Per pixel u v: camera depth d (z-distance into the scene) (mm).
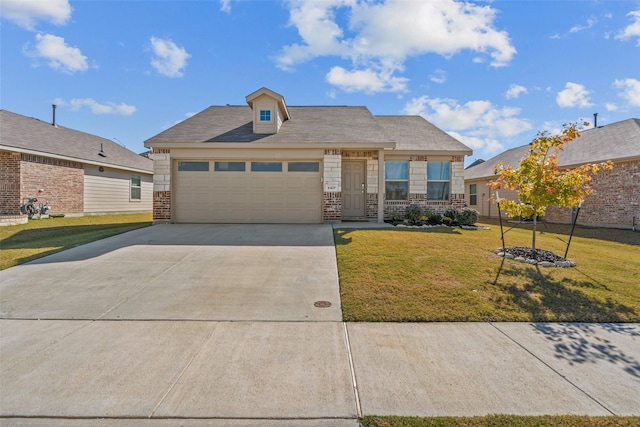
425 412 2238
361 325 3711
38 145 14211
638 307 4180
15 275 5430
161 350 3100
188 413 2219
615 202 13000
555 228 13203
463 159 12453
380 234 8820
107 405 2287
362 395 2424
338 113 14328
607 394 2453
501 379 2645
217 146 10859
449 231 9656
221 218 11211
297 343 3266
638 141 12953
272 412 2232
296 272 5656
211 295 4617
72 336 3389
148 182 21172
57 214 14797
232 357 2975
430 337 3424
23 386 2498
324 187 11047
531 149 6738
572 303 4289
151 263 6156
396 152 12102
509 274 5379
